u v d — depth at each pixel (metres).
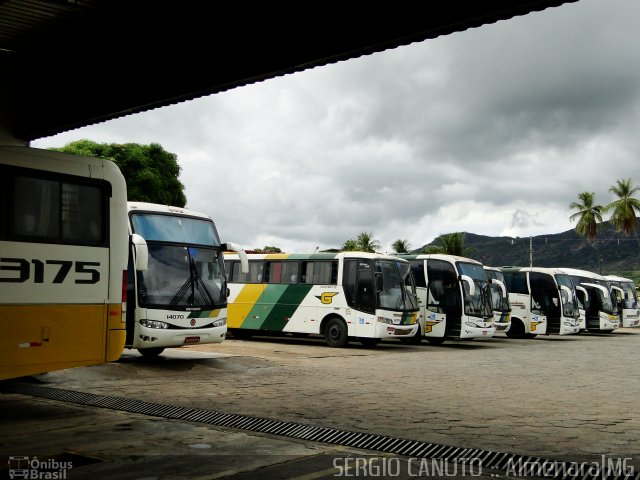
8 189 8.43
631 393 12.25
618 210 75.56
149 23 11.34
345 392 11.59
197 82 10.75
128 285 14.82
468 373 15.32
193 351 18.78
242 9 10.20
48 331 8.63
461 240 81.00
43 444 7.32
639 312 44.75
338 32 9.19
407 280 23.88
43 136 14.31
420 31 8.52
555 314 32.59
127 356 16.95
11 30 11.91
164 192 51.03
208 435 7.85
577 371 16.33
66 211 8.99
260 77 10.20
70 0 10.48
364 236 87.75
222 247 16.59
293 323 24.16
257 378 13.47
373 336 22.30
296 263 24.53
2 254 8.30
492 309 27.06
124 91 11.92
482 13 8.02
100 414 9.16
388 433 8.13
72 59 13.02
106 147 50.19
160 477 6.02
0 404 9.98
